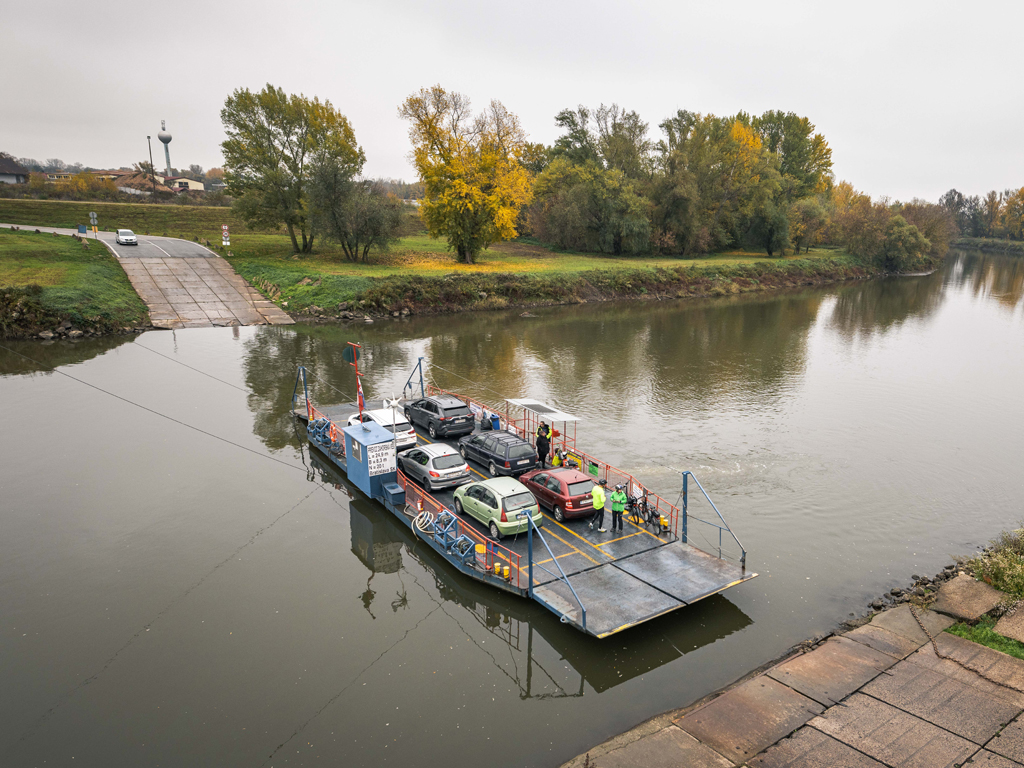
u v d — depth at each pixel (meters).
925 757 9.51
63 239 63.00
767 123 113.12
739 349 43.78
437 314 56.47
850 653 12.27
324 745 10.43
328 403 29.30
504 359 39.59
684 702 11.37
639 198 84.88
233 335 44.94
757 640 13.15
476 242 71.50
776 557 16.52
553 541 16.33
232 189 65.12
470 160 67.81
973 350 44.16
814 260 92.12
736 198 93.94
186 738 10.58
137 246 67.50
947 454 24.19
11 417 26.88
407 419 25.70
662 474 21.92
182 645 13.05
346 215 63.16
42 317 41.62
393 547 17.41
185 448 23.95
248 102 61.31
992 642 12.41
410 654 12.90
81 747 10.38
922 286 85.75
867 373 37.19
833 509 19.41
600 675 12.19
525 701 11.50
